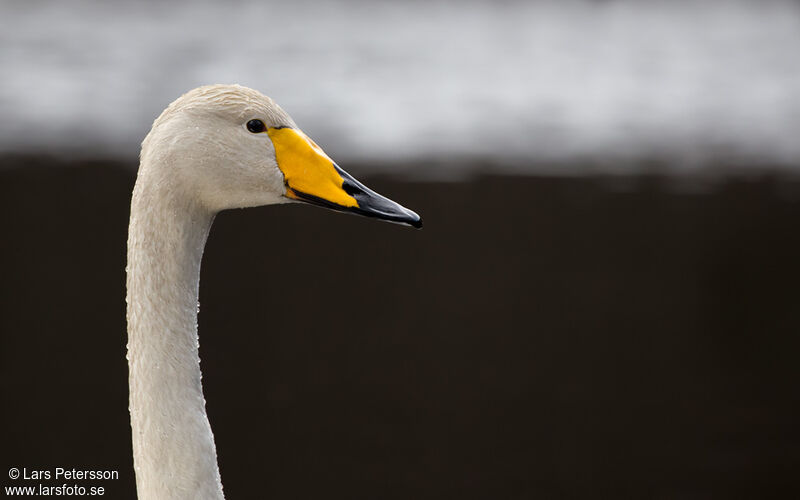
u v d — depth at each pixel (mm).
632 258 16812
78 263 15867
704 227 17938
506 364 13352
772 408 11945
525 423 11570
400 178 19266
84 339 13500
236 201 4617
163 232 4426
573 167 20891
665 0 50438
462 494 9734
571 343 14055
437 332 14414
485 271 16375
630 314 15031
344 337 14180
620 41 39000
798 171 21094
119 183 18703
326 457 10586
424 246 17766
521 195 18859
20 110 23875
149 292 4410
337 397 12219
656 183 19984
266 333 14281
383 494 9828
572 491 9914
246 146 4559
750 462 10516
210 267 16797
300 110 24703
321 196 4688
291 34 38344
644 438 11125
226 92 4551
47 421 11109
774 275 16281
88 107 24500
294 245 17906
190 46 34375
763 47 37875
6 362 12633
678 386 12664
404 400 12156
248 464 10422
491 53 35188
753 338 14219
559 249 17375
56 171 19172
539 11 47469
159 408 4406
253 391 12383
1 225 16797
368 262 17141
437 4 48812
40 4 42438
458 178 19625
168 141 4430
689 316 14922
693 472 10320
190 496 4387
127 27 38344
